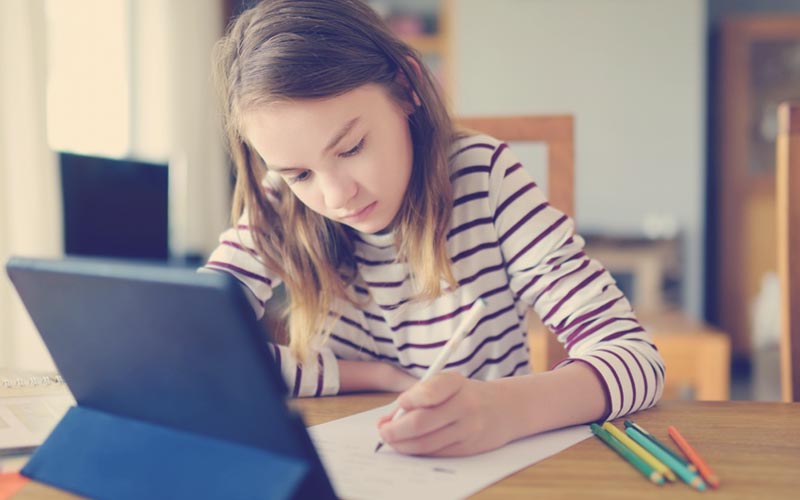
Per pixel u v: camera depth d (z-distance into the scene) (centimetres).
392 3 394
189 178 291
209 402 40
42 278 42
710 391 215
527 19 378
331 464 51
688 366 217
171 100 287
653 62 376
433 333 87
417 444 52
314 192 68
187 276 35
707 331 231
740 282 393
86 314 41
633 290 372
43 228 180
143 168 178
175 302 36
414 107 76
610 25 376
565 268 79
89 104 255
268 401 37
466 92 381
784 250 91
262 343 36
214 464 41
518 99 381
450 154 85
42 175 180
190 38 291
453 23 379
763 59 387
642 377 66
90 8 255
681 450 54
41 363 175
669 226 377
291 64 62
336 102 63
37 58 181
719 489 46
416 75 74
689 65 375
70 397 67
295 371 76
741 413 66
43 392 69
